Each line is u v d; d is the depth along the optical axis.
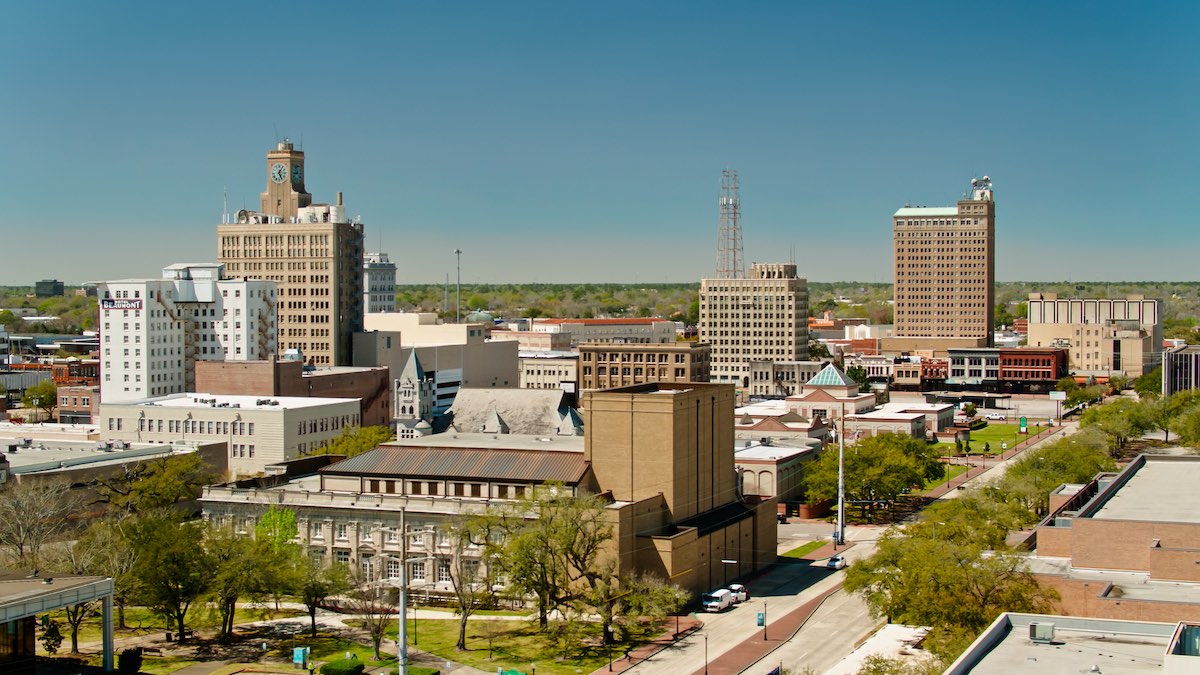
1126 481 181.88
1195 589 129.00
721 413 194.38
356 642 151.38
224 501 185.50
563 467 179.25
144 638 152.75
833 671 124.31
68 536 174.00
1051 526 154.75
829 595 175.88
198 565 150.62
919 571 133.50
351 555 178.00
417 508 175.25
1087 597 128.00
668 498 176.00
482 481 178.62
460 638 150.25
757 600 174.00
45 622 144.38
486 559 159.62
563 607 162.50
